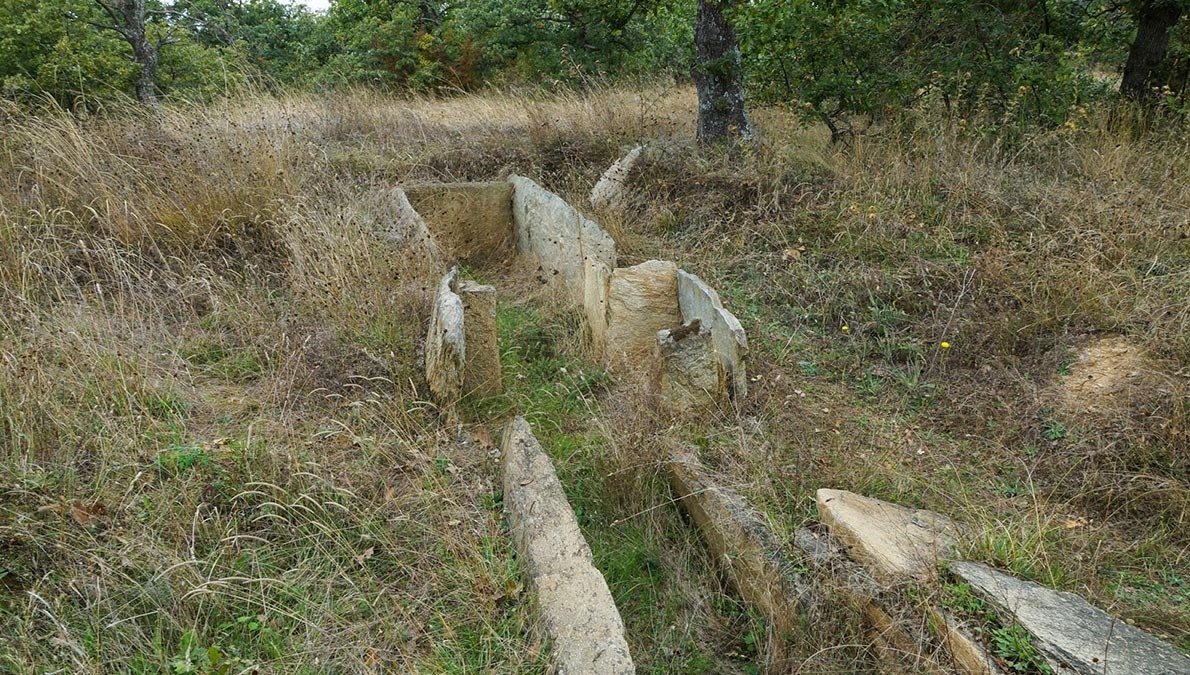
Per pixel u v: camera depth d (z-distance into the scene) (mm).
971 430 4137
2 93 9797
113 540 2842
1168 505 3402
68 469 3111
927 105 7141
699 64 7582
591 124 8242
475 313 4152
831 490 3332
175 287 4652
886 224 5844
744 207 6461
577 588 2750
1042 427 4043
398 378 4090
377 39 14844
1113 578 3080
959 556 2889
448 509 3209
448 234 6715
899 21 7844
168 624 2617
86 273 4828
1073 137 6785
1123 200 5520
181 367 4094
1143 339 4316
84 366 3711
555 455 3912
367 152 7684
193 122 6785
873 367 4695
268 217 5547
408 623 2707
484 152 7848
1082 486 3629
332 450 3523
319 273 4715
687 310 4625
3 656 2365
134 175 5750
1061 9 7934
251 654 2564
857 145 6855
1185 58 7938
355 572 2914
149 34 12117
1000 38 7523
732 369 4016
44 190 5457
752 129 7789
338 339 4344
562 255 5746
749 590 3070
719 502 3289
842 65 7516
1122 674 2232
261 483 3059
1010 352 4609
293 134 6906
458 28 15258
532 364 4867
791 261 5684
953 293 5137
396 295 4680
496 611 2777
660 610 3119
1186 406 3760
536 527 3033
